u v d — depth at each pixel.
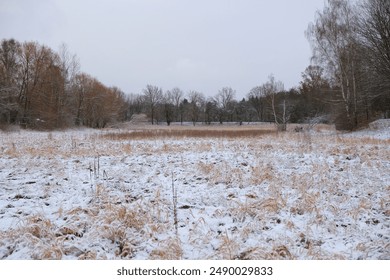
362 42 25.67
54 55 44.16
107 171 8.62
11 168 8.89
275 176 8.06
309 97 51.44
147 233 4.70
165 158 10.88
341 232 4.96
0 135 23.66
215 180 7.77
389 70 23.72
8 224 4.94
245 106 89.75
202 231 4.89
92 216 5.21
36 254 4.06
